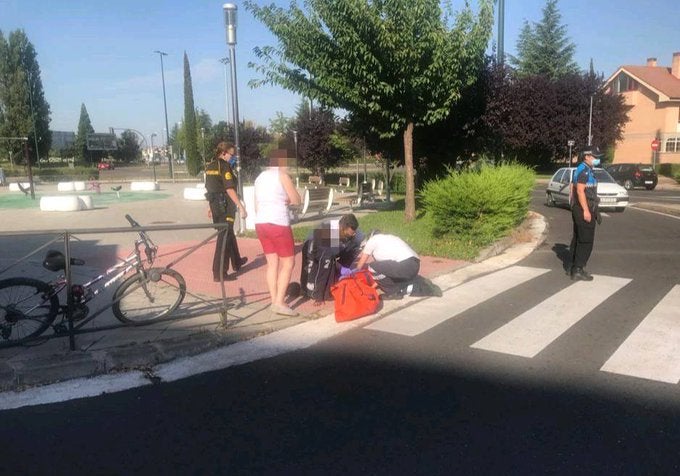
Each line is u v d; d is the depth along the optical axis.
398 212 15.22
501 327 5.78
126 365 4.77
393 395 4.21
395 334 5.60
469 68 11.78
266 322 5.89
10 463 3.34
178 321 5.94
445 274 8.24
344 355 5.05
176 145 101.50
